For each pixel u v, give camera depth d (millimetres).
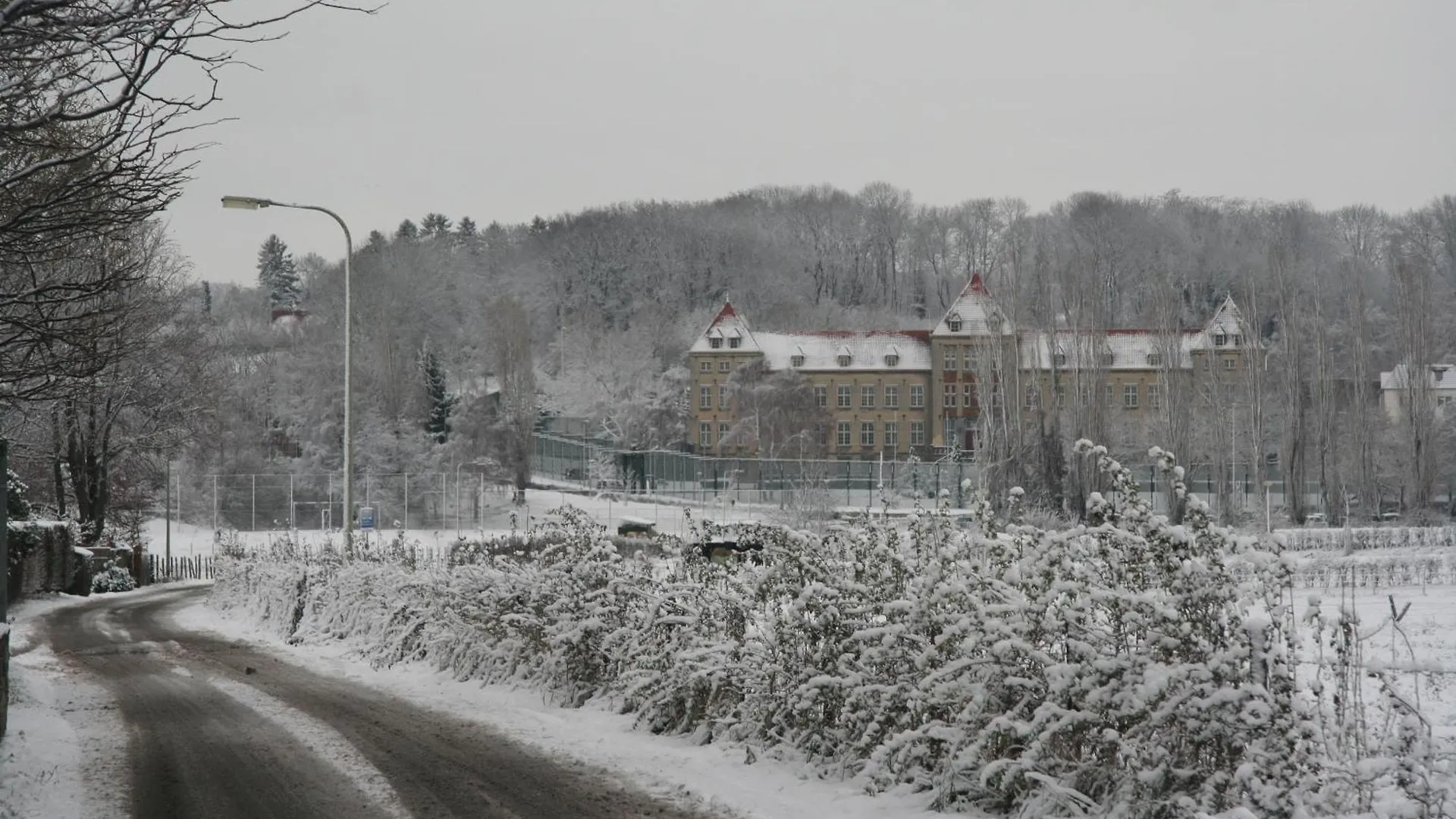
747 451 112125
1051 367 84375
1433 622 25578
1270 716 6645
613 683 13055
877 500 78375
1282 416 79250
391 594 19125
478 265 191250
